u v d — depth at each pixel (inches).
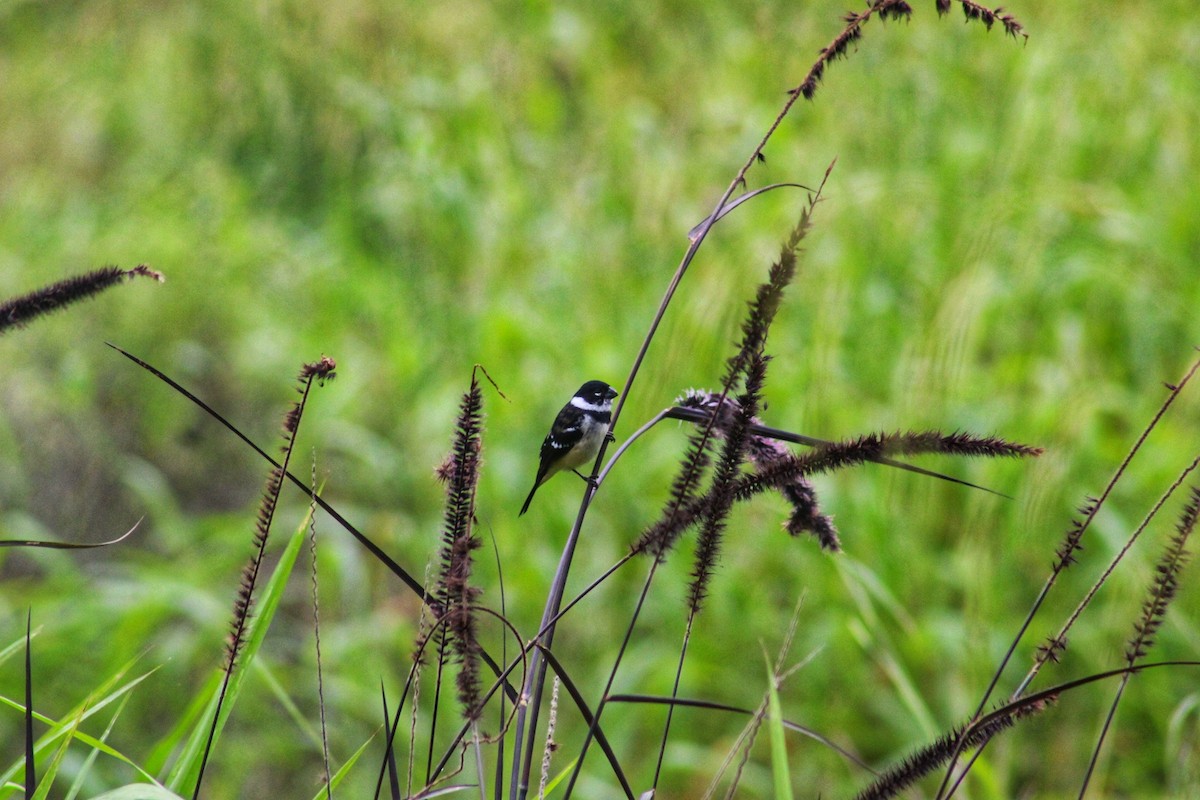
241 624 164.2
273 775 387.9
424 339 547.2
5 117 719.1
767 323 153.7
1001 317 458.6
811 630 401.4
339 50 695.1
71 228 637.9
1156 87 536.1
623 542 433.1
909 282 484.7
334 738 383.9
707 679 398.9
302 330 575.5
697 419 165.3
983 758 336.5
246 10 716.0
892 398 428.1
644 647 409.1
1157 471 397.4
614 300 525.7
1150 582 351.9
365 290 575.5
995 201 460.4
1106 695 367.6
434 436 489.4
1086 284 463.8
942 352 400.8
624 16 754.2
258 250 614.5
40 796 163.9
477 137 641.6
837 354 446.3
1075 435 386.6
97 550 491.5
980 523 382.3
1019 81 569.6
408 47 697.0
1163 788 352.8
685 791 374.3
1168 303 444.8
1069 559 160.9
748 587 414.0
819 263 481.1
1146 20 569.6
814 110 606.9
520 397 486.6
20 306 146.1
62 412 537.0
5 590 438.0
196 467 532.7
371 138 681.0
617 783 374.3
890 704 381.4
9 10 784.3
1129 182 514.6
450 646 164.9
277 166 687.7
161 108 723.4
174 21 738.2
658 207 554.3
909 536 400.8
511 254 572.4
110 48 761.0
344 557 426.6
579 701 155.6
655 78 708.0
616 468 446.6
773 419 452.8
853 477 416.2
